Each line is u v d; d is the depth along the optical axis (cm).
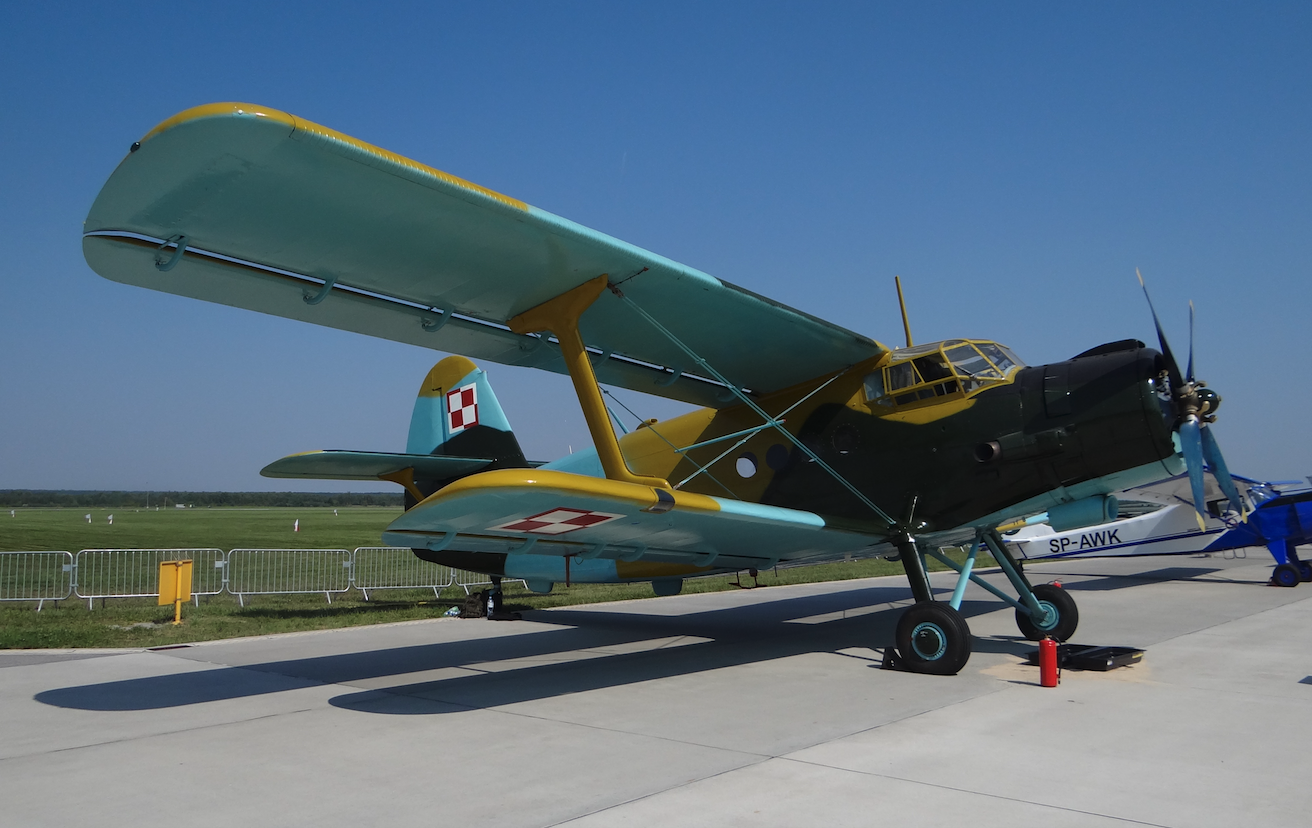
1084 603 1247
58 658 818
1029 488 696
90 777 417
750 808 351
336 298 630
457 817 349
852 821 334
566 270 630
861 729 488
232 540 3147
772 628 1021
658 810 351
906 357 775
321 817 352
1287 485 1623
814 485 809
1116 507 723
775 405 863
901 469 755
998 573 1908
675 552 759
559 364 802
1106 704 552
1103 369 675
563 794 376
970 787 376
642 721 521
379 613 1196
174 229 516
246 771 424
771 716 529
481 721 530
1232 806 350
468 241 574
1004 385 719
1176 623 992
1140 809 346
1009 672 673
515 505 538
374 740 483
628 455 981
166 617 1125
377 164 474
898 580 1798
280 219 520
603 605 1333
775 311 716
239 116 422
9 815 361
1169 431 654
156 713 565
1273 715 518
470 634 989
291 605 1306
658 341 773
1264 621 1001
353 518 6538
